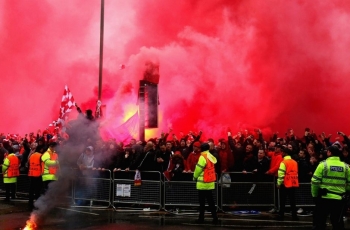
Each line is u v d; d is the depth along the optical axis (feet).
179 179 39.09
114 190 40.81
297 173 36.24
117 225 32.19
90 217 35.88
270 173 38.22
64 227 31.24
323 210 25.89
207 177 33.60
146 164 39.55
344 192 25.73
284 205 36.70
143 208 40.60
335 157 26.02
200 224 33.01
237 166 41.57
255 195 39.17
